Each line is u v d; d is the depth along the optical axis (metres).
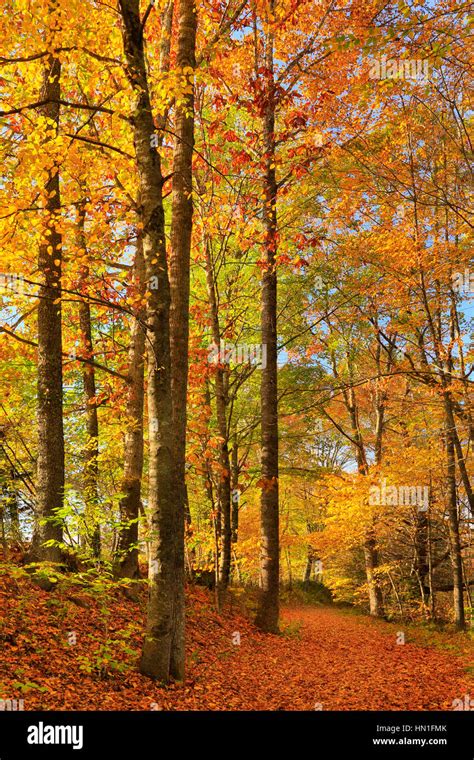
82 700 5.84
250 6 10.82
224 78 12.61
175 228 8.69
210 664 9.27
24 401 13.34
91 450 13.08
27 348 11.41
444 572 22.73
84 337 13.40
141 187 7.71
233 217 13.09
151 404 7.52
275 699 8.02
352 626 19.08
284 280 18.08
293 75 12.84
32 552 8.84
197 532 14.73
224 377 16.61
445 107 12.66
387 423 24.23
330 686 9.31
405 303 15.95
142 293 11.30
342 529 20.09
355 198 14.79
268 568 14.26
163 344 7.55
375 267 16.41
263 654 11.27
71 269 10.05
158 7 10.52
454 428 15.19
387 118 13.16
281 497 28.61
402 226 14.44
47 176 8.42
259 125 14.23
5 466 11.05
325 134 12.88
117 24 9.88
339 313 19.34
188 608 12.50
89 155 9.70
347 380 21.00
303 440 22.33
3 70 8.96
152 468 7.47
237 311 16.66
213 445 14.45
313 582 38.12
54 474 9.03
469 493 15.67
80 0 7.51
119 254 12.26
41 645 6.68
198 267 16.31
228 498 14.69
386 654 13.09
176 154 8.89
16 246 8.98
